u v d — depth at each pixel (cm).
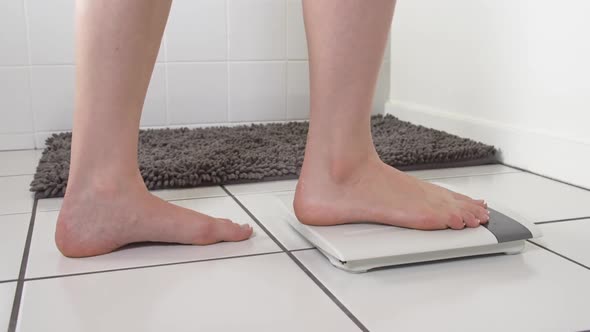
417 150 146
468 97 163
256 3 183
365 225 90
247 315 68
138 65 79
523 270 82
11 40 165
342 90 85
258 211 109
